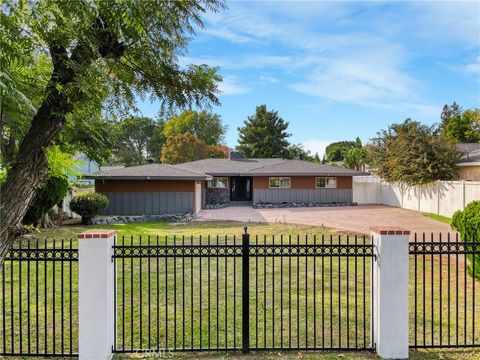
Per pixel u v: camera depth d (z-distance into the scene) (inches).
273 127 1904.5
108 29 122.9
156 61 144.7
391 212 846.5
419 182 821.9
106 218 689.6
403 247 166.2
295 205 1032.2
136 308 231.1
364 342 175.2
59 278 296.5
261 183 1053.2
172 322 209.3
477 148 952.3
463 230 235.0
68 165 298.2
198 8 136.3
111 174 790.5
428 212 828.6
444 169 792.9
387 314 165.2
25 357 166.4
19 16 105.3
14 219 120.0
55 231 558.3
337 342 186.1
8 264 342.3
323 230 570.3
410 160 838.5
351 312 227.0
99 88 130.0
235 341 175.5
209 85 153.4
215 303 240.1
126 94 156.4
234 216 799.7
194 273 315.0
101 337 160.4
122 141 1775.3
